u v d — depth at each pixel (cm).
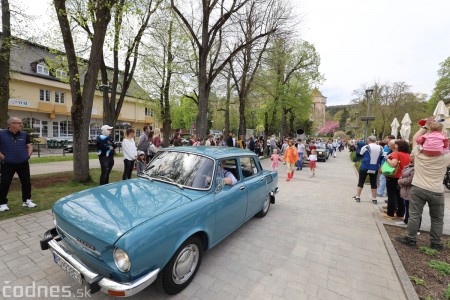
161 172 344
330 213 565
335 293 271
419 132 415
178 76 1839
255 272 304
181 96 2027
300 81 2453
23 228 379
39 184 648
